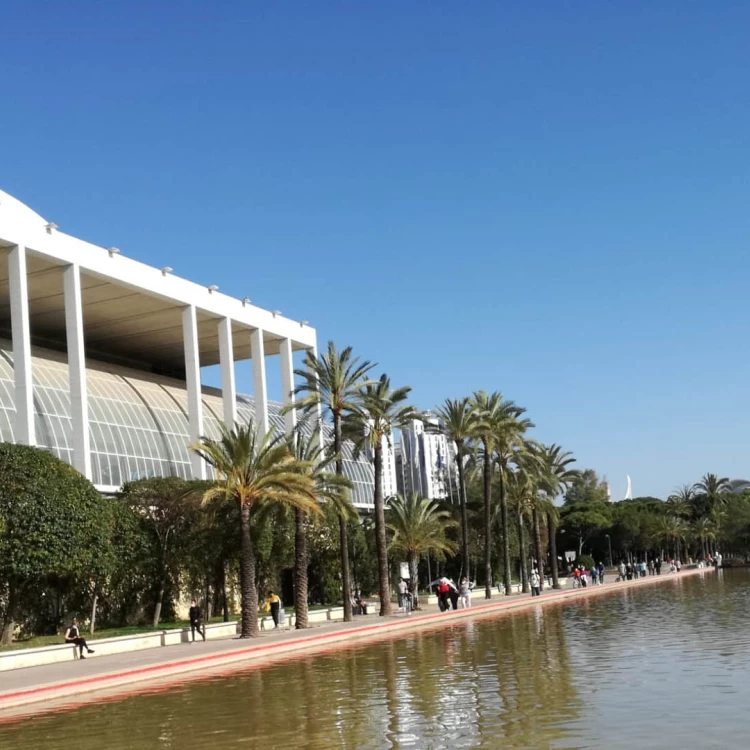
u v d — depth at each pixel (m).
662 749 13.77
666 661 24.89
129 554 45.34
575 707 17.91
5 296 60.28
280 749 15.31
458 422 69.00
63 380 59.62
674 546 158.25
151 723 19.31
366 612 59.28
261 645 35.72
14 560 35.97
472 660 27.73
